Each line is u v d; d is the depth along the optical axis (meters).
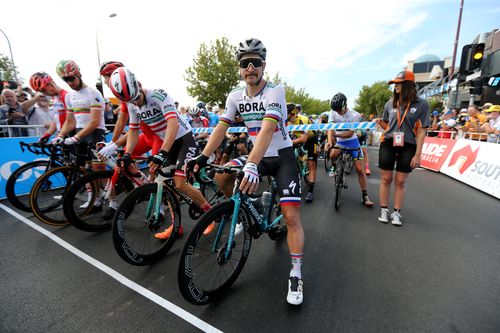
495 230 2.70
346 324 1.44
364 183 3.48
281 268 2.01
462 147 5.32
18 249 2.30
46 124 4.55
